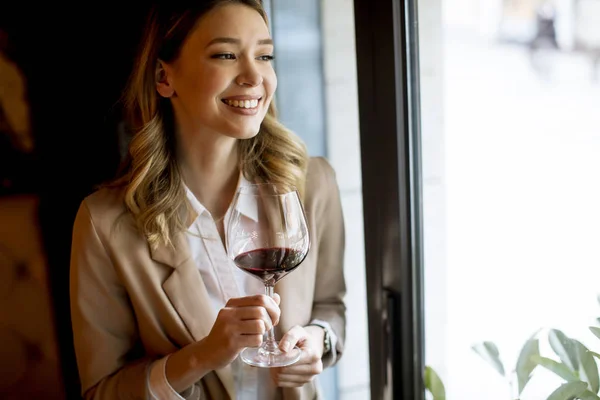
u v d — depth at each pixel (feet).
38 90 5.37
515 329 4.14
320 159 5.06
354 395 7.04
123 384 4.17
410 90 4.51
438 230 4.71
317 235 4.87
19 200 5.44
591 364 3.60
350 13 6.25
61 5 5.30
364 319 6.89
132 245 4.28
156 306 4.33
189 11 4.06
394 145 4.55
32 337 5.57
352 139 6.60
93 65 5.47
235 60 4.06
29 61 5.31
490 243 4.29
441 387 4.82
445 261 4.67
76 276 4.34
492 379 4.36
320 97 6.40
